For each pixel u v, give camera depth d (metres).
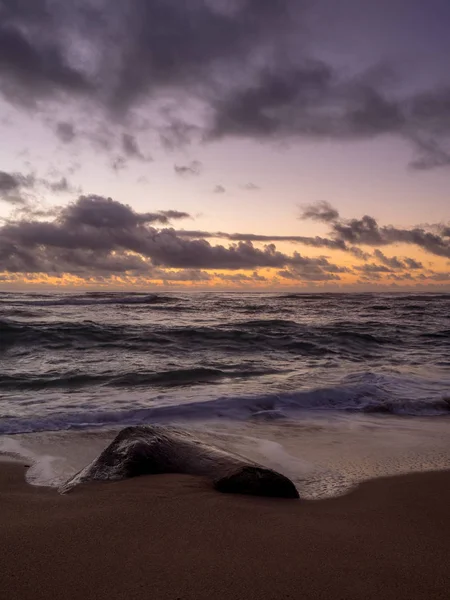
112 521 2.75
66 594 1.87
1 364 11.15
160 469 3.93
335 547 2.47
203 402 7.22
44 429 5.85
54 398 7.66
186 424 6.28
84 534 2.53
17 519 2.77
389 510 3.25
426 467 4.52
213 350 13.79
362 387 8.49
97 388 8.51
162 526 2.69
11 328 15.23
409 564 2.29
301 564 2.22
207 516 2.89
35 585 1.94
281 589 1.96
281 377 9.74
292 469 4.41
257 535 2.59
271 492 3.48
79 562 2.17
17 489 3.60
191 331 16.17
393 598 1.93
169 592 1.90
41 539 2.44
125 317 24.36
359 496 3.61
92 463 3.97
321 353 13.58
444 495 3.65
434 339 16.69
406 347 14.97
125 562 2.18
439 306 37.34
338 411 7.20
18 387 8.53
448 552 2.49
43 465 4.43
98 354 12.80
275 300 46.75
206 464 3.90
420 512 3.22
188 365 11.19
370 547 2.50
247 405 7.28
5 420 6.12
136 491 3.40
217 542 2.47
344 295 67.56
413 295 67.88
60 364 11.17
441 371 10.65
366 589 2.00
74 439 5.43
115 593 1.89
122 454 3.98
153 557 2.25
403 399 7.77
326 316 26.89
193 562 2.20
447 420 6.77
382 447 5.28
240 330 17.06
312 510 3.18
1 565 2.12
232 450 5.06
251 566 2.18
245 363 11.64
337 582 2.05
